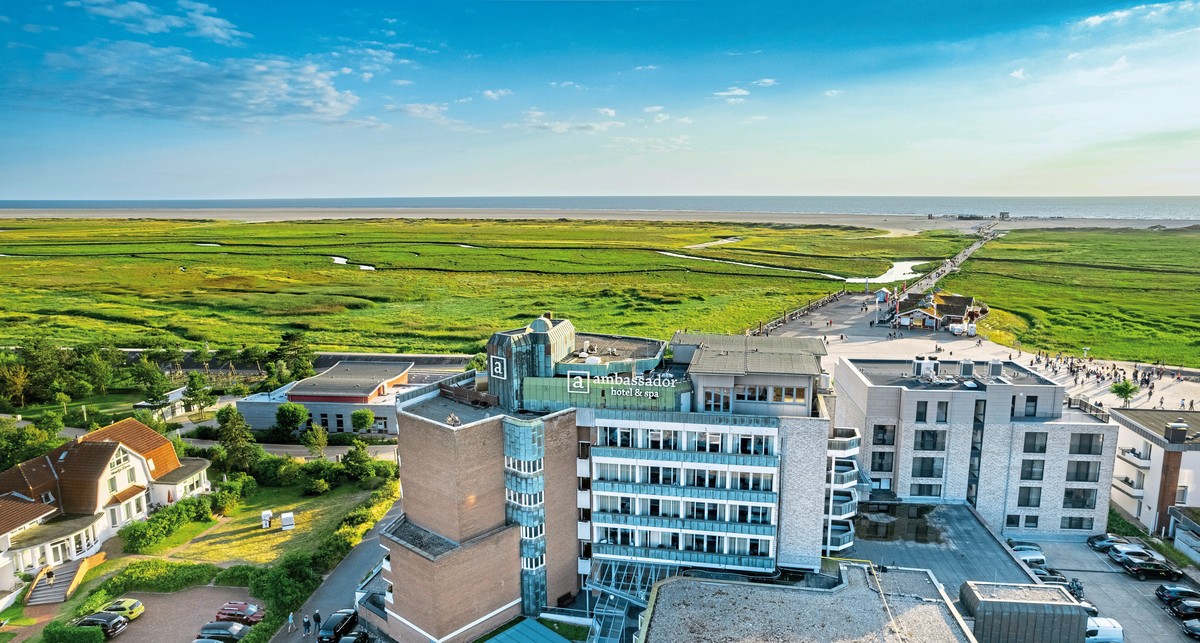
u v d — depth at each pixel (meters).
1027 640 56.25
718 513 64.50
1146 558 75.81
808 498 63.22
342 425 122.69
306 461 107.50
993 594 58.84
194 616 69.06
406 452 64.56
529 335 67.06
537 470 62.81
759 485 63.00
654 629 54.44
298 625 68.06
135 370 145.25
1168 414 92.31
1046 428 79.12
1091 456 79.38
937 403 80.88
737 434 62.44
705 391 64.19
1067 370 149.62
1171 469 81.50
